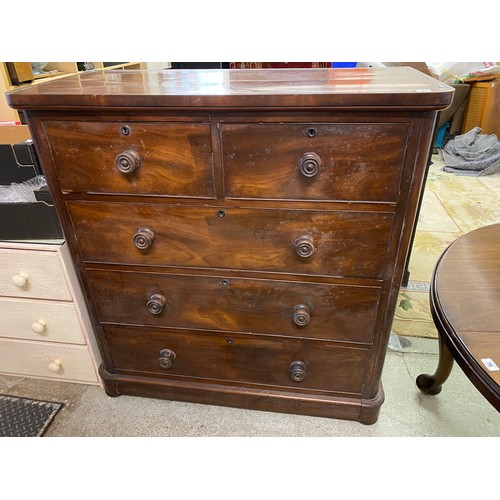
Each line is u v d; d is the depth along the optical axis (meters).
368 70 1.23
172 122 0.88
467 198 2.93
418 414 1.33
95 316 1.24
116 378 1.36
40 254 1.20
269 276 1.06
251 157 0.89
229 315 1.15
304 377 1.21
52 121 0.92
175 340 1.24
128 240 1.06
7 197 1.26
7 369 1.50
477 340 0.72
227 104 0.82
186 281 1.11
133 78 1.14
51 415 1.36
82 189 1.00
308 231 0.97
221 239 1.02
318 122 0.84
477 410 1.34
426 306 1.86
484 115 3.74
